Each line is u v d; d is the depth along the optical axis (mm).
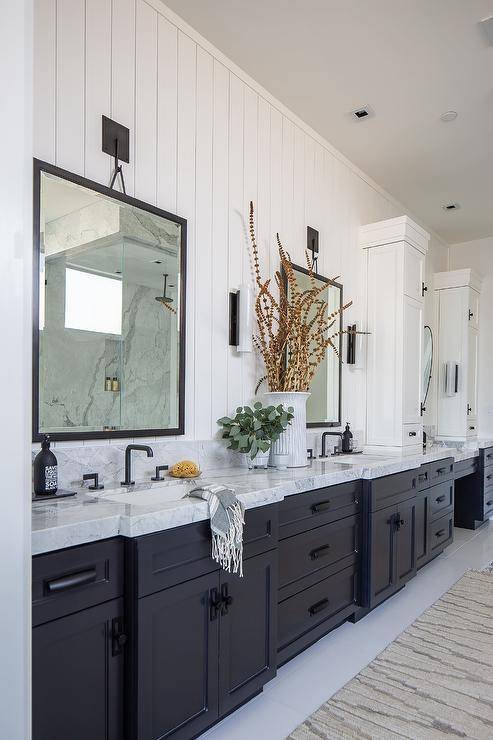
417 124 3438
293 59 2777
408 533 3221
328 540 2469
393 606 3014
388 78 2941
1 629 1052
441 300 5457
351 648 2463
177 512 1582
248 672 1877
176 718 1570
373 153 3854
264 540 1968
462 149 3781
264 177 3039
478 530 4965
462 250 5992
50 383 1875
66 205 1938
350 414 3881
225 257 2732
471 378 5434
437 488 3783
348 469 2656
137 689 1444
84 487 1947
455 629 2691
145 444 2230
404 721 1887
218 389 2656
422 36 2590
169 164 2408
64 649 1315
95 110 2072
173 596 1569
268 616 1983
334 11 2420
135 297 2209
